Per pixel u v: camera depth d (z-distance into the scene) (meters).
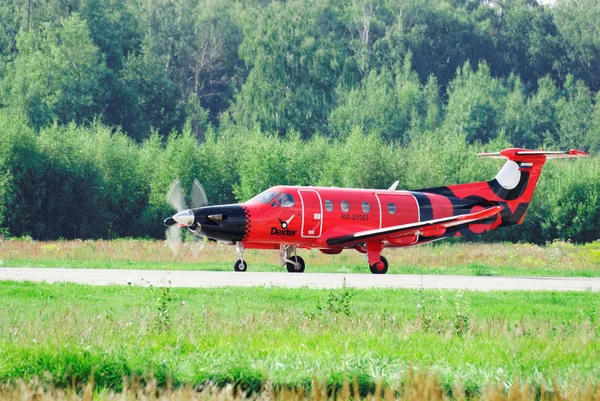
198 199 129.38
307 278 111.44
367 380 49.06
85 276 106.31
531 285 113.25
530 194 143.88
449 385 48.44
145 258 155.25
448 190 139.38
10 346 53.44
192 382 48.84
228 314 73.25
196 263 145.25
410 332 64.56
